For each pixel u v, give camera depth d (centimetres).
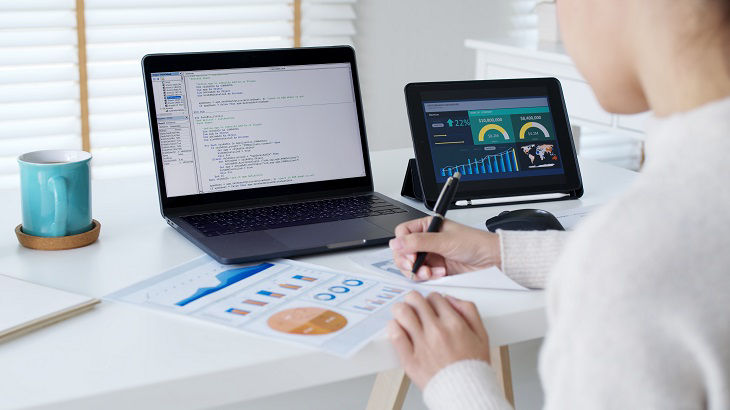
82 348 81
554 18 291
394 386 124
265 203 129
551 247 102
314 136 133
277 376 80
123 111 288
